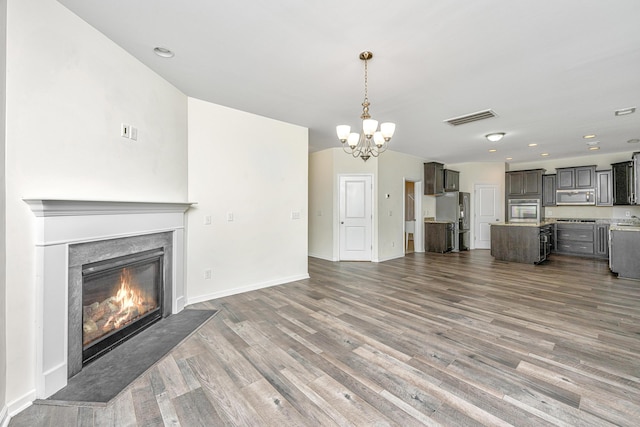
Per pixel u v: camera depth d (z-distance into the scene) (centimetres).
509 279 454
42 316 170
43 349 170
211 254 354
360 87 303
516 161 778
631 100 337
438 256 683
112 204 219
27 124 167
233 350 228
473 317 295
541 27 202
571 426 147
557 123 426
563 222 702
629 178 606
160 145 285
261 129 401
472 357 216
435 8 183
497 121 417
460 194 775
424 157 729
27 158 167
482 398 170
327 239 629
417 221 750
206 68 266
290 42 223
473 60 248
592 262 601
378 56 243
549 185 734
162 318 287
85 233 199
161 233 285
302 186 454
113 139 228
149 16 195
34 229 169
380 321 285
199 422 152
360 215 614
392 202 653
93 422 152
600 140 532
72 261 192
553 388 179
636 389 177
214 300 350
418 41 220
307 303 339
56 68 183
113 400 169
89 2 182
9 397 157
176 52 240
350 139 290
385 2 178
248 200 389
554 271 513
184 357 217
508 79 283
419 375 193
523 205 763
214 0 178
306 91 314
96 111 213
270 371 199
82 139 202
